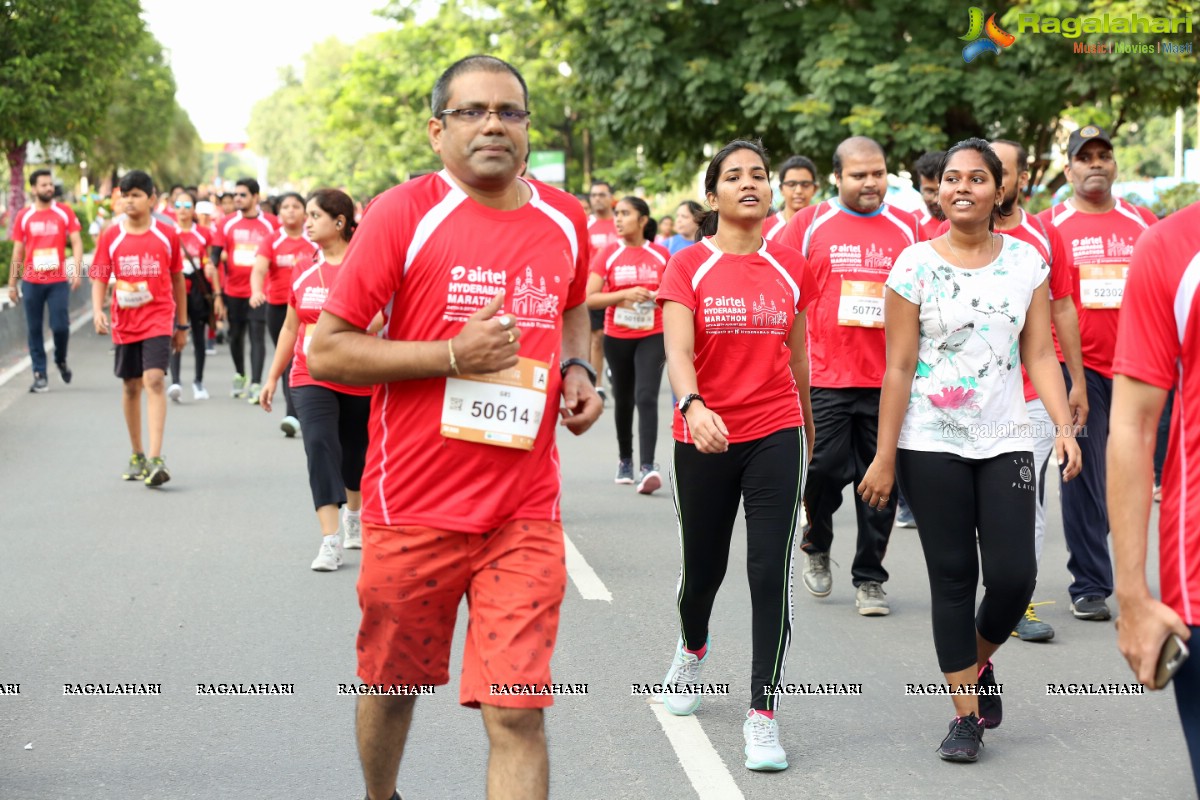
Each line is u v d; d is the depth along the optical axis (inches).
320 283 289.4
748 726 183.9
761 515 189.3
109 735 191.9
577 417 145.7
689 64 770.8
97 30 974.4
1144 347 114.9
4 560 295.4
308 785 174.4
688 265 194.1
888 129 718.5
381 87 1546.5
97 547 308.0
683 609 200.7
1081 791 175.0
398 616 142.2
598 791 174.1
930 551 188.4
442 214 139.0
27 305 582.6
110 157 2034.9
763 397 192.7
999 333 186.7
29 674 218.4
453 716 201.8
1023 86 717.3
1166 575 115.6
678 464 196.4
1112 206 274.7
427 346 135.0
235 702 205.6
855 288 262.7
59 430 479.5
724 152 194.7
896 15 750.5
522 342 139.8
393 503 140.1
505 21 1412.4
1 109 941.8
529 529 139.9
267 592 269.7
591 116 1037.8
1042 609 266.2
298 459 426.3
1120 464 114.8
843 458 266.2
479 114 137.6
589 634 242.7
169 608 257.8
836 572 296.8
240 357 593.6
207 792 171.9
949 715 204.5
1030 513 185.6
